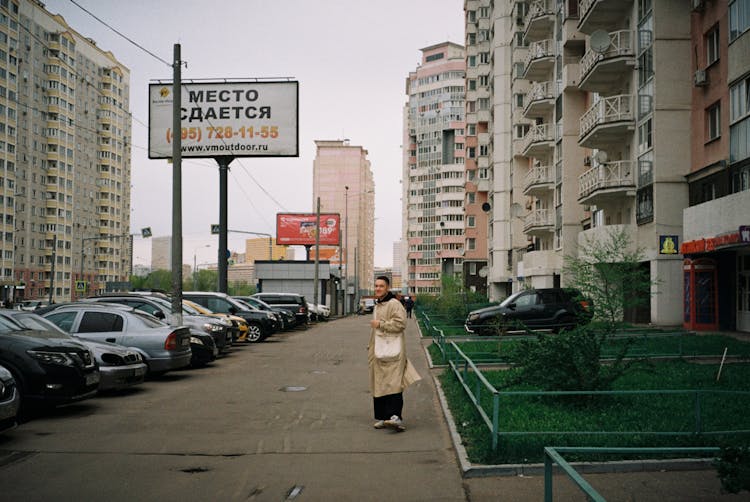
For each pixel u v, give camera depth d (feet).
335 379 43.70
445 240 364.99
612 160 107.14
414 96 396.78
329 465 21.31
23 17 311.88
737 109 71.72
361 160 379.14
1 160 289.53
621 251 73.00
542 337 29.78
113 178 395.75
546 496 12.62
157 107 102.68
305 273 177.17
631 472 19.69
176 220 53.11
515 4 168.55
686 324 79.92
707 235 71.97
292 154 101.24
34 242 326.03
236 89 102.17
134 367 36.42
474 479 19.53
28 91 318.45
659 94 86.74
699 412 22.89
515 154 169.17
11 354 28.81
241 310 77.97
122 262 410.11
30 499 17.79
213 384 41.39
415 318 161.48
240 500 17.72
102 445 24.27
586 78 103.91
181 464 21.52
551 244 142.00
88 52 370.32
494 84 184.44
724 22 75.00
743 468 12.92
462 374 39.52
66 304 44.39
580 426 24.36
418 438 25.32
